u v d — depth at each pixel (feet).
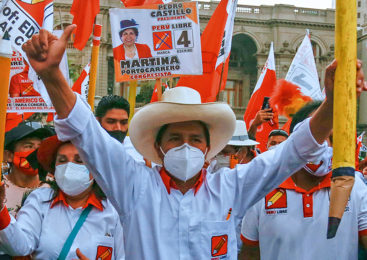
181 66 13.29
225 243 7.65
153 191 7.64
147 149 8.28
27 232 9.57
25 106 15.49
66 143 9.86
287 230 10.65
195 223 7.52
